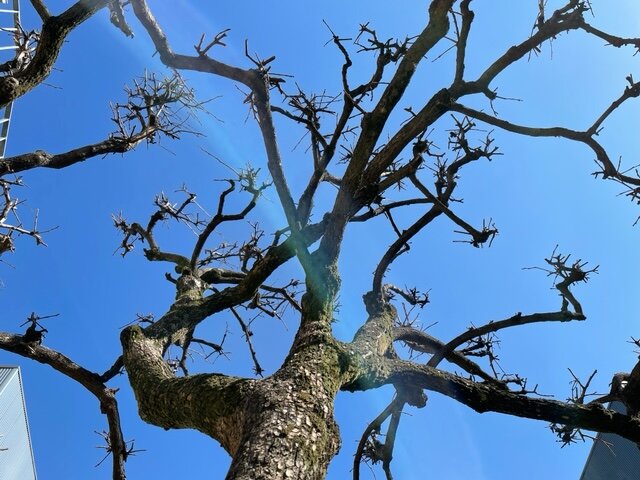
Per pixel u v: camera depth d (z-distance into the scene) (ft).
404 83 14.32
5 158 18.42
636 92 14.98
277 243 19.84
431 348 19.89
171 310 17.83
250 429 9.11
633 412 17.74
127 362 14.30
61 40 17.90
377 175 15.20
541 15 14.64
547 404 15.89
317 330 12.78
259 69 14.82
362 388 13.58
